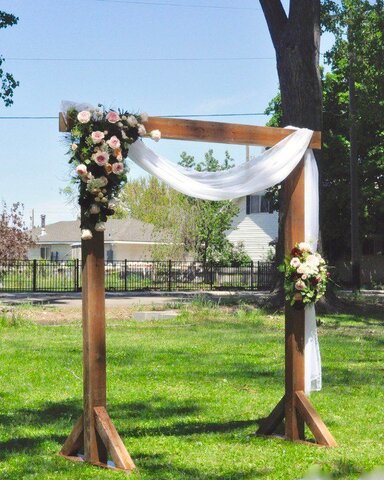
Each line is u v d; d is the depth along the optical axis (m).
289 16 22.86
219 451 7.40
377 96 31.25
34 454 7.24
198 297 26.72
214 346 15.59
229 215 43.75
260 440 7.87
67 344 15.66
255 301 25.12
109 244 58.94
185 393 10.50
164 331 18.41
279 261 23.58
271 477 6.46
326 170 39.31
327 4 28.83
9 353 14.20
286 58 22.78
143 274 41.06
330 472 6.61
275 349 15.19
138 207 63.78
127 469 6.64
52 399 10.04
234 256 44.47
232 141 7.69
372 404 9.84
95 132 6.72
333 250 42.91
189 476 6.48
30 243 28.34
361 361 13.81
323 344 16.12
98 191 6.72
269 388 10.91
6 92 27.98
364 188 39.03
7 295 31.72
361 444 7.73
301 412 7.79
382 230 42.47
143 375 11.97
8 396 10.23
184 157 49.09
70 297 30.50
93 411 6.89
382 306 25.16
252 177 7.82
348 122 34.06
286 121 22.89
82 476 6.45
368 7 29.45
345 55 31.03
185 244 43.03
